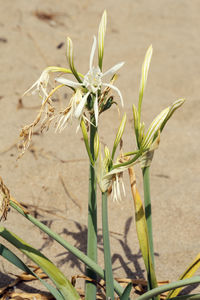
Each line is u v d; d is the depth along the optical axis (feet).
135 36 8.92
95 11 9.75
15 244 3.04
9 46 7.82
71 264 3.91
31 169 4.93
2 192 2.95
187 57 8.07
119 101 6.44
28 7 9.37
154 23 9.64
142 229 3.04
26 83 6.66
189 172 5.21
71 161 5.09
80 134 5.69
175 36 9.07
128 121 6.05
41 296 3.57
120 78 7.16
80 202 4.62
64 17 9.38
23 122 5.74
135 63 7.76
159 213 4.50
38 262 3.06
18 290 3.65
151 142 2.84
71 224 4.32
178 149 5.62
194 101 6.63
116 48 8.27
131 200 4.69
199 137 5.90
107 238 2.93
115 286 3.18
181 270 3.89
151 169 5.26
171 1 10.61
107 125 5.94
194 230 4.31
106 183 2.87
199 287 3.75
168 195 4.72
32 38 8.21
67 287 3.08
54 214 4.45
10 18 8.91
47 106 2.88
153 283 3.10
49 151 5.25
